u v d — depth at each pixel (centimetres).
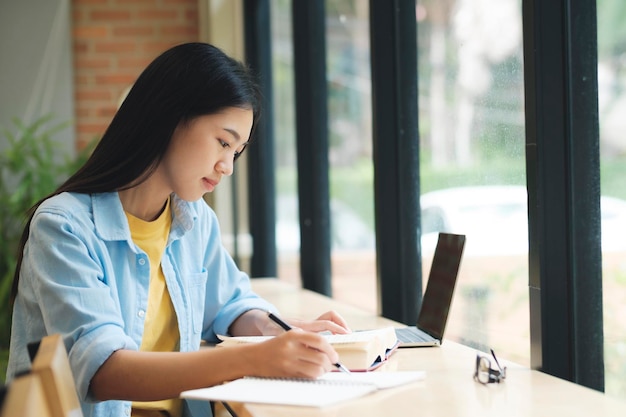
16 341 159
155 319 172
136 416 173
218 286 197
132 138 158
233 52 457
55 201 155
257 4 441
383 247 259
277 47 416
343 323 178
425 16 243
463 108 220
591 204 163
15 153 439
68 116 482
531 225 171
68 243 149
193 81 156
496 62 200
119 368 138
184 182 161
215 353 139
